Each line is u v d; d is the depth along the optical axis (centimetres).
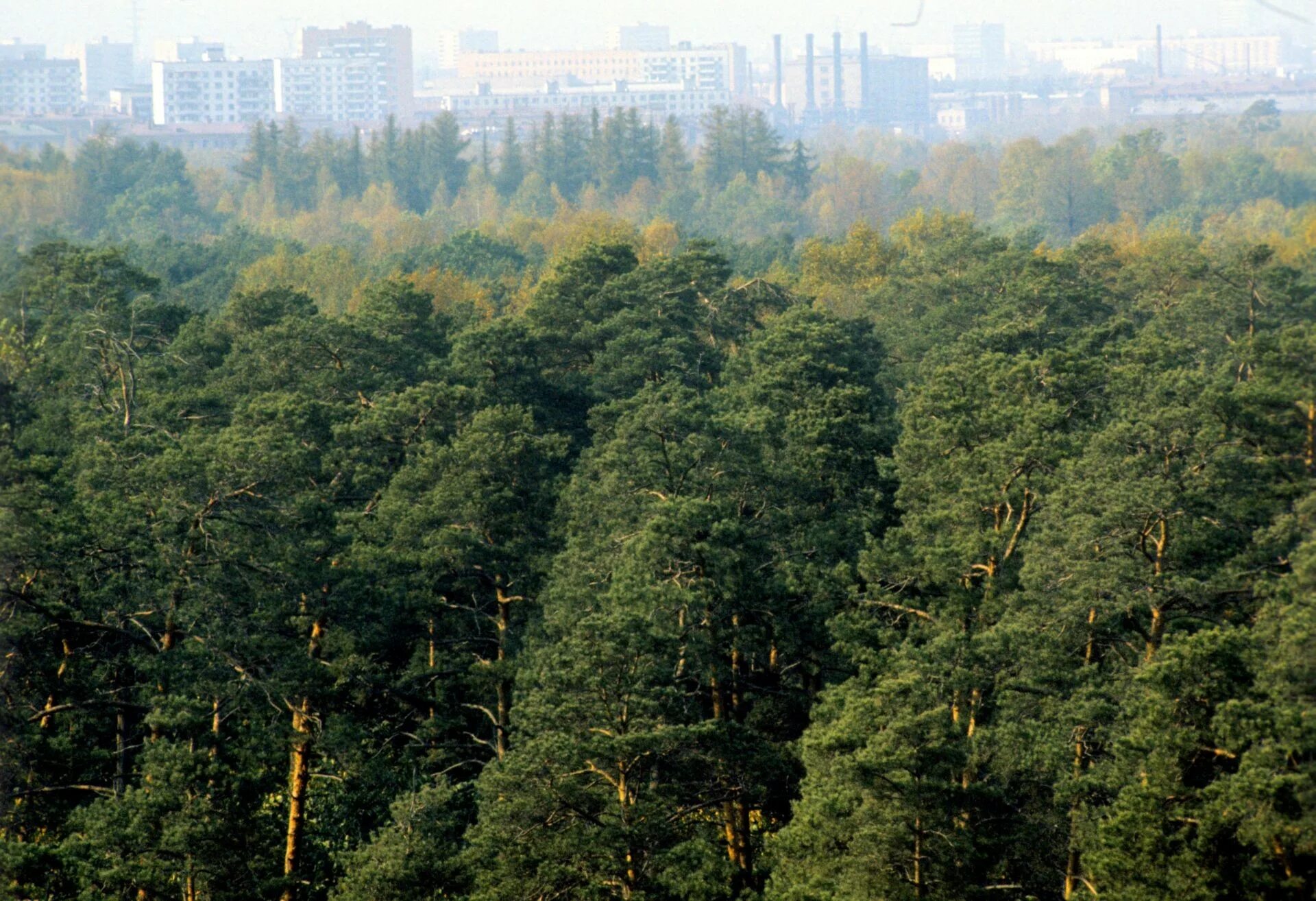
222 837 15525
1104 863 13312
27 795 16488
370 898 15088
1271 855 12838
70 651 18075
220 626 17562
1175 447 17038
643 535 18000
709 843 16150
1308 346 17100
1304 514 15338
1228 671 13750
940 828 14288
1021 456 18788
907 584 18512
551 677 16125
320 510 19100
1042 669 15825
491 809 15462
